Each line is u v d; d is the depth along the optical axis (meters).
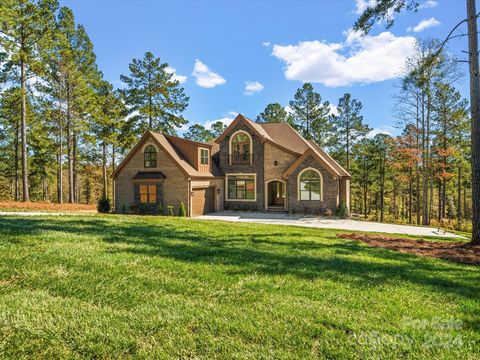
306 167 25.28
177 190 23.89
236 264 6.50
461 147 30.75
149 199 24.50
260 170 27.88
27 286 4.82
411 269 6.87
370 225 20.22
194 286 5.07
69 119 30.69
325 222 21.42
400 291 5.22
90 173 48.06
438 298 4.96
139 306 4.22
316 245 9.48
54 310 4.00
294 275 5.89
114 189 25.66
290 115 45.62
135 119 37.19
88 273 5.44
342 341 3.41
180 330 3.62
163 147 24.02
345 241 10.73
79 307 4.13
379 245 10.36
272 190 31.23
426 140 27.78
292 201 25.72
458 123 28.70
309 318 3.98
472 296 5.16
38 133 32.62
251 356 3.14
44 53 24.47
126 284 5.01
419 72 14.63
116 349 3.25
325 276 5.92
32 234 8.57
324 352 3.22
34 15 23.02
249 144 28.23
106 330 3.56
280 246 8.96
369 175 43.97
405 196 49.91
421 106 27.47
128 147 37.72
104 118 34.22
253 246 8.73
